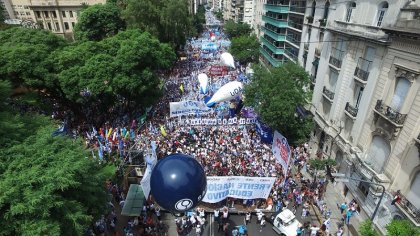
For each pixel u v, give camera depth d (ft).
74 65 97.96
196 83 155.33
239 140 96.37
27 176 35.22
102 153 76.95
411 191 55.06
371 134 67.05
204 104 109.29
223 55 180.86
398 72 57.72
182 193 36.37
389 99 60.95
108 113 115.65
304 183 79.51
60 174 36.06
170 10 164.86
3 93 50.90
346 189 77.15
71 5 229.45
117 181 74.69
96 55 101.76
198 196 38.06
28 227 32.96
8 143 39.99
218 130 102.99
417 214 52.34
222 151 89.04
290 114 89.97
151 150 76.84
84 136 97.30
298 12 137.49
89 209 46.03
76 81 93.50
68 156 40.68
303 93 94.38
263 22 223.51
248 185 64.69
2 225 33.12
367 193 67.87
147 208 69.15
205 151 87.25
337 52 83.46
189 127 104.27
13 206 32.30
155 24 165.68
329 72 89.35
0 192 32.78
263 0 225.97
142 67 107.24
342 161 80.23
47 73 93.20
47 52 100.32
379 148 64.80
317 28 104.01
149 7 159.84
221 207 69.87
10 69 89.20
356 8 74.18
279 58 169.27
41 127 47.03
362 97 70.44
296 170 88.43
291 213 64.75
